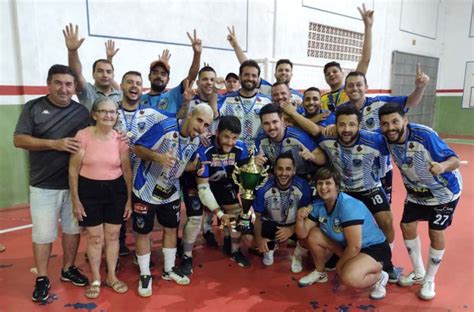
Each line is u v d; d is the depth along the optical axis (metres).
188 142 2.37
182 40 5.21
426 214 2.36
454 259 2.92
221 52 5.71
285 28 6.68
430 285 2.37
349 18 8.02
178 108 3.21
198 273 2.73
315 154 2.60
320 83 7.61
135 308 2.26
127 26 4.65
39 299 2.29
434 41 10.92
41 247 2.30
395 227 3.66
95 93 3.09
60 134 2.23
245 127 3.22
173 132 2.33
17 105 4.08
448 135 11.22
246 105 3.20
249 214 2.48
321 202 2.50
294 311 2.24
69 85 2.19
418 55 10.38
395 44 9.62
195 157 2.48
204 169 2.52
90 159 2.22
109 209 2.36
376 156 2.42
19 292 2.43
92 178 2.24
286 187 2.62
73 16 4.22
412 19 9.97
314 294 2.44
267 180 2.67
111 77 3.10
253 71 3.11
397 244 3.22
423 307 2.27
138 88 2.76
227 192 2.88
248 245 3.26
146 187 2.37
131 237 3.44
